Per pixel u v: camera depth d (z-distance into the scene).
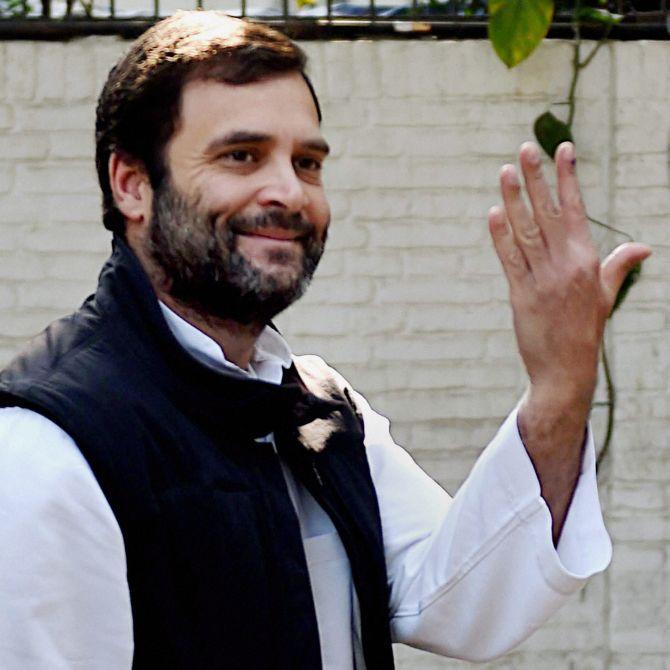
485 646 2.80
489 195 5.76
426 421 5.78
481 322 5.78
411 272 5.75
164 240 2.66
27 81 5.68
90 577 2.40
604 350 5.78
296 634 2.58
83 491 2.41
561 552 2.68
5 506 2.41
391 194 5.75
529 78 5.74
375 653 2.81
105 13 6.90
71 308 5.71
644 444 5.81
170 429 2.54
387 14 6.36
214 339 2.74
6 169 5.68
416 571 2.91
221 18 2.79
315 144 2.71
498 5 5.51
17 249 5.69
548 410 2.59
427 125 5.74
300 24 5.77
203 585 2.49
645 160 5.79
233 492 2.57
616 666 5.84
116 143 2.75
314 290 5.74
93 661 2.39
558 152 2.51
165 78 2.67
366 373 5.77
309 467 2.81
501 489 2.69
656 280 5.79
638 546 5.82
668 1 6.14
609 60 5.76
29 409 2.49
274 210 2.62
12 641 2.36
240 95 2.64
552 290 2.52
